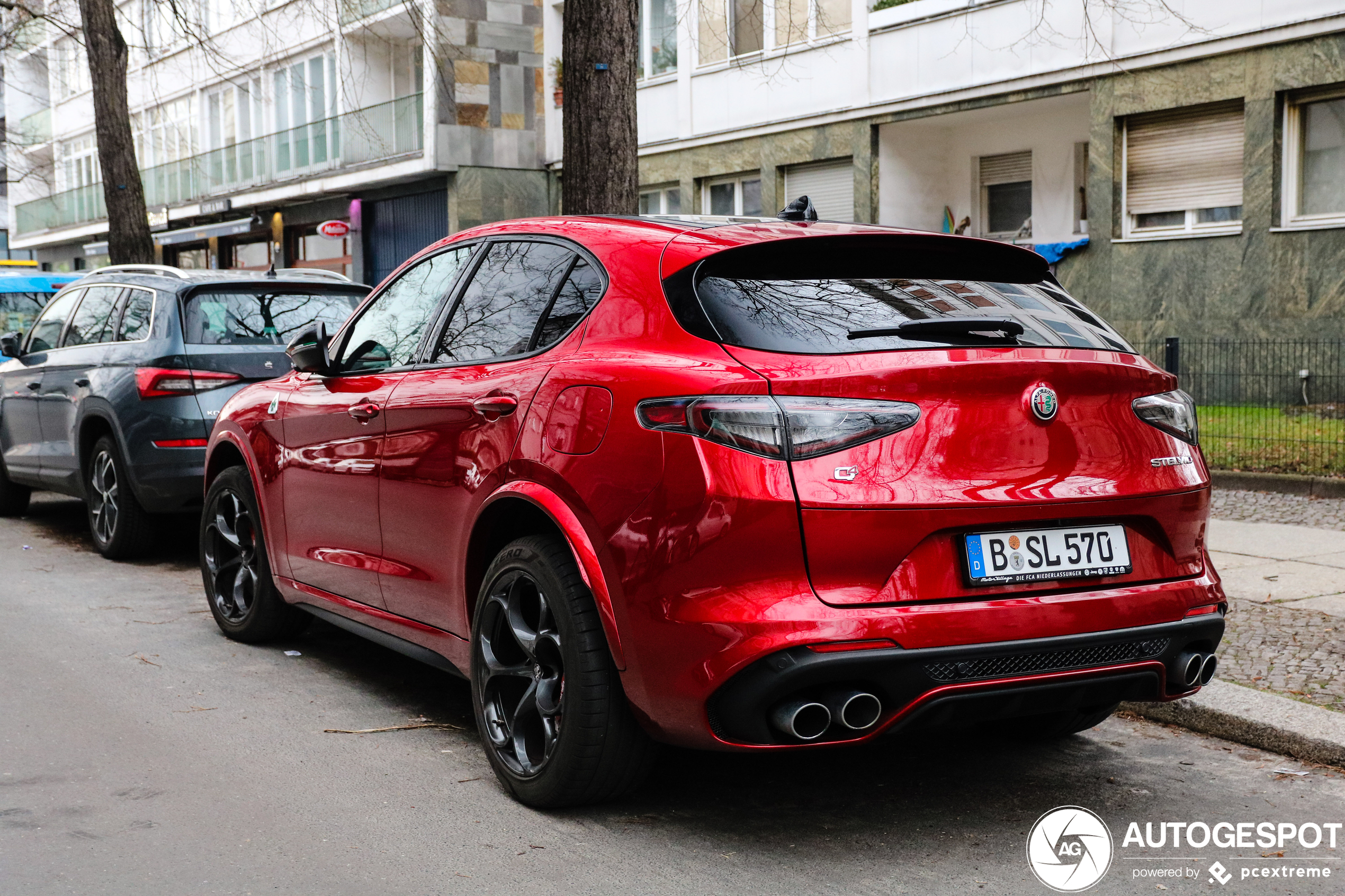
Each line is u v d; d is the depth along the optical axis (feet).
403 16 85.25
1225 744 15.21
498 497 12.92
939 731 15.67
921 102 62.03
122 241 55.62
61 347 30.50
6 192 178.81
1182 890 10.97
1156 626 11.60
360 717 16.25
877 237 12.32
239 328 26.81
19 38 108.47
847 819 12.60
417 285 16.30
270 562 19.07
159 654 19.51
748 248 11.90
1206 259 51.57
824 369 10.85
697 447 10.85
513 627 12.80
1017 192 64.90
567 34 26.86
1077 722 14.65
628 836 12.09
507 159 88.63
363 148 93.66
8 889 10.78
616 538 11.44
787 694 10.52
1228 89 50.06
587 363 12.21
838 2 65.51
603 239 13.28
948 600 10.91
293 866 11.33
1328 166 48.03
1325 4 46.62
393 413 15.16
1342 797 13.35
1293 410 41.09
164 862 11.39
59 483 30.27
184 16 64.03
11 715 16.14
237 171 111.24
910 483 10.81
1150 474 11.91
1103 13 53.83
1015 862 11.52
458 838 12.03
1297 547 26.58
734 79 72.02
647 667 11.27
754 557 10.61
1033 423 11.34
